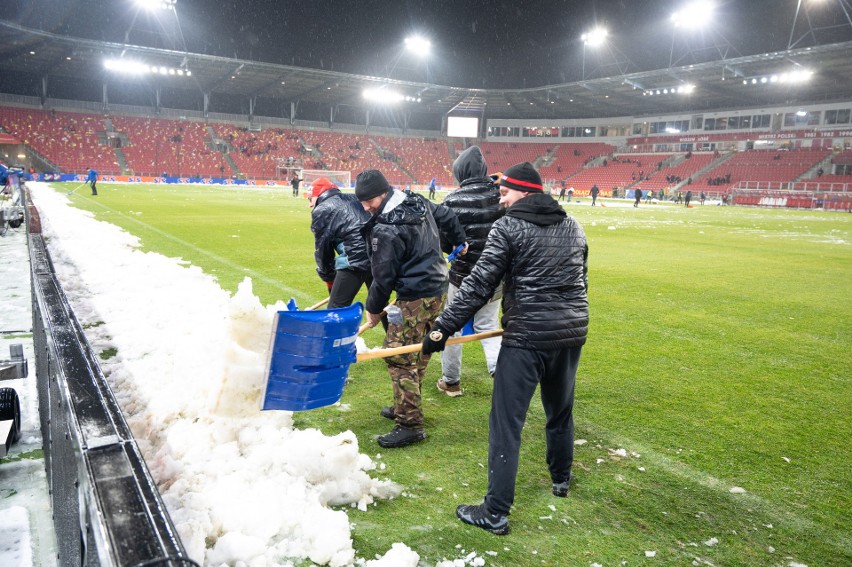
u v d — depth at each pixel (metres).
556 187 60.03
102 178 44.38
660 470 3.26
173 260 9.34
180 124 54.50
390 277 3.30
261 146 56.81
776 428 3.87
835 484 3.15
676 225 21.88
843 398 4.45
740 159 51.81
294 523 2.54
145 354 4.71
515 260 2.62
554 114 66.25
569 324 2.62
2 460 3.08
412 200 3.38
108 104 51.78
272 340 2.45
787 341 6.02
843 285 9.46
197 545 2.21
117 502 1.30
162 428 3.37
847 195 41.41
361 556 2.41
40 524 2.53
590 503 2.89
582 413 4.05
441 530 2.62
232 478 2.81
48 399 2.52
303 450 2.97
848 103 47.66
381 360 5.06
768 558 2.50
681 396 4.41
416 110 66.88
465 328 4.29
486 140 68.44
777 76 43.25
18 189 17.05
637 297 8.10
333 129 63.78
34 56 42.50
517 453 2.61
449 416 3.92
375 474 3.09
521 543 2.54
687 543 2.58
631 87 51.41
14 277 7.88
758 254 13.30
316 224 4.21
